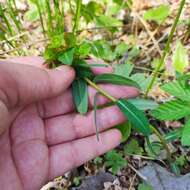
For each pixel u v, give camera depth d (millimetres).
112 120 165
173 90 166
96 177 185
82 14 227
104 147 166
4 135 155
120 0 235
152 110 166
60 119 166
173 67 211
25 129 161
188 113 163
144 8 252
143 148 193
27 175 158
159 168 184
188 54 222
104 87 164
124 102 154
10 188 153
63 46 165
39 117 164
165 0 250
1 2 225
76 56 165
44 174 162
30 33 239
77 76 165
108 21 229
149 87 187
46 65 171
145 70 220
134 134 197
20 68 149
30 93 151
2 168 153
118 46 221
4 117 137
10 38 208
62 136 166
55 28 216
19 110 159
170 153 177
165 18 230
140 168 186
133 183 182
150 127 161
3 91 142
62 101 165
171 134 169
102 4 248
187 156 187
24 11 248
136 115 151
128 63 206
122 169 187
